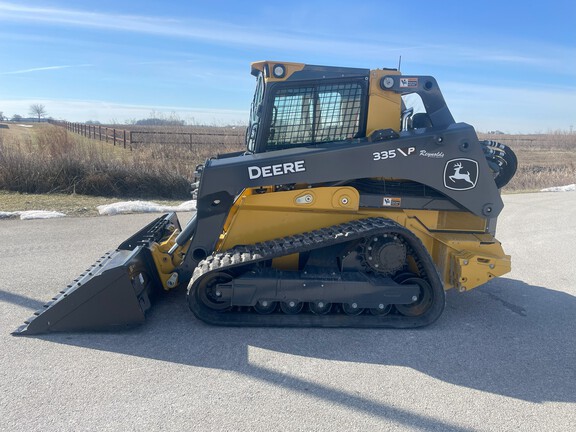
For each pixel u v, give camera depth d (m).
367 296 4.02
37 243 6.71
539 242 7.64
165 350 3.60
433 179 4.21
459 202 4.30
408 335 3.98
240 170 4.00
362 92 4.29
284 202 4.20
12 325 4.00
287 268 4.38
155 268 4.46
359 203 4.29
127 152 14.20
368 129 4.30
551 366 3.51
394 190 4.38
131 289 3.84
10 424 2.67
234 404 2.91
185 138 23.34
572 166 22.06
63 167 10.88
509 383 3.25
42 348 3.59
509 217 9.77
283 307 4.10
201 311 4.02
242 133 26.12
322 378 3.25
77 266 5.66
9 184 10.50
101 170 11.14
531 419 2.83
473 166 4.26
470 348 3.78
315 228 4.32
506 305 4.81
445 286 4.49
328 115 4.33
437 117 4.35
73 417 2.74
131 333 3.88
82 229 7.64
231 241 4.29
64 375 3.21
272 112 4.27
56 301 3.87
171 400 2.94
